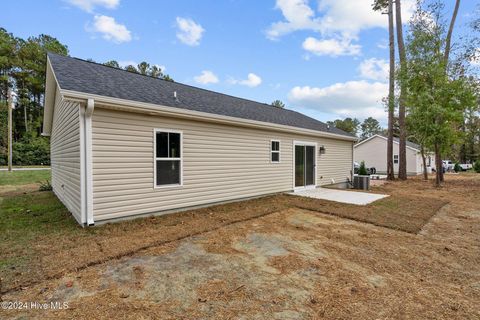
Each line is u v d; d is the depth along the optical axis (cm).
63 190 729
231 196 767
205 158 690
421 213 642
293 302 252
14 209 655
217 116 679
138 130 552
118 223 517
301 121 1209
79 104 472
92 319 222
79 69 618
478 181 1524
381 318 228
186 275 307
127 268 323
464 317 232
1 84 3194
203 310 237
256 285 285
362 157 2862
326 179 1203
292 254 377
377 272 321
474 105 1214
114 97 495
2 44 3191
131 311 234
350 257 368
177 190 628
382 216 605
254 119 820
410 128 1440
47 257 345
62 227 489
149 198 575
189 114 612
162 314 230
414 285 289
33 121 3434
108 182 509
